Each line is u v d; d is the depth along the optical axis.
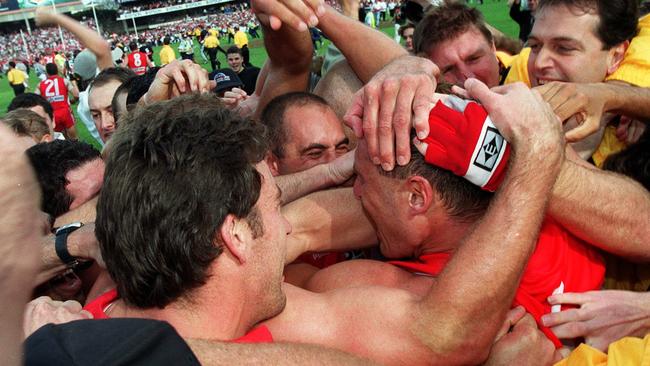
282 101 2.43
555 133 1.41
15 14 61.09
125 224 1.24
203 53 36.94
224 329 1.32
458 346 1.40
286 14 1.90
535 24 2.11
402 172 1.59
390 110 1.51
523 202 1.38
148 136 1.27
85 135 12.75
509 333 1.55
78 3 59.97
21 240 0.63
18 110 4.01
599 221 1.59
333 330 1.50
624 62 2.07
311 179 2.15
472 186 1.58
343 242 1.94
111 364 0.84
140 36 58.41
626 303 1.61
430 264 1.67
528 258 1.39
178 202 1.21
